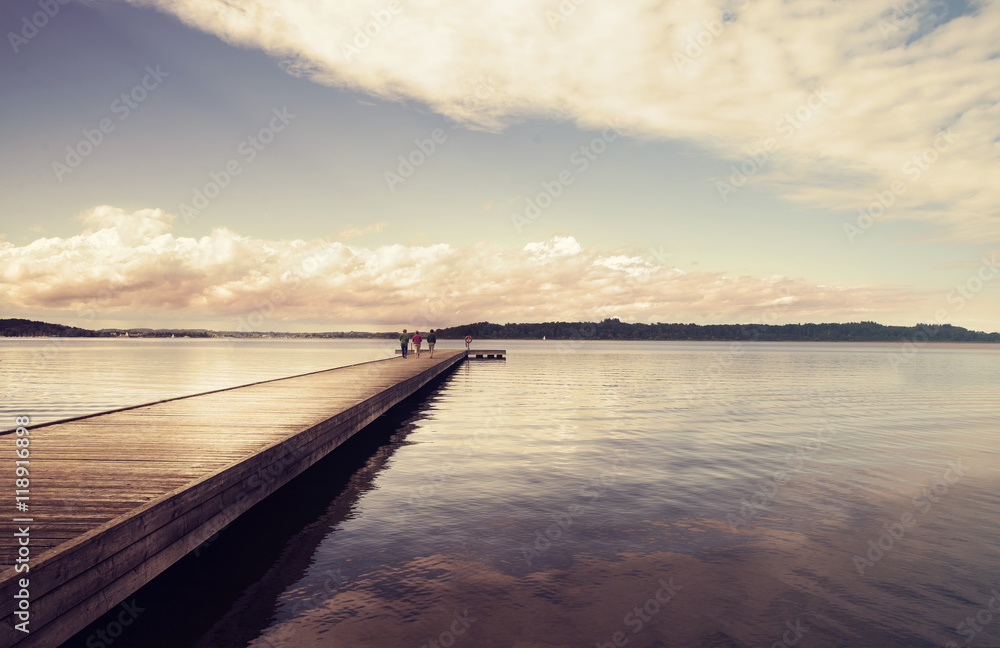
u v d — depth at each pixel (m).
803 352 114.00
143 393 24.06
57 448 7.74
